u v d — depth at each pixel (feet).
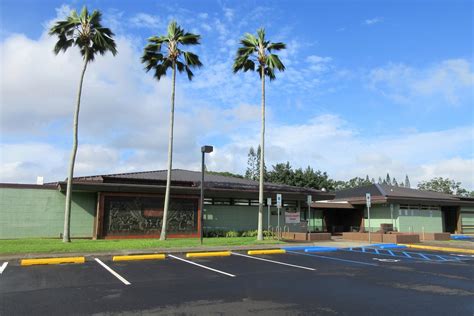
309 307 27.50
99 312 25.59
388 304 28.68
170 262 49.44
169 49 79.25
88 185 80.18
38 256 50.49
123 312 25.66
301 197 104.42
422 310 27.04
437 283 37.42
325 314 25.73
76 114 70.54
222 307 27.17
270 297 30.48
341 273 42.96
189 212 91.35
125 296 30.19
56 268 43.57
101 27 73.31
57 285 34.22
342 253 63.87
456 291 33.63
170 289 32.96
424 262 53.67
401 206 116.37
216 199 97.04
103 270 42.39
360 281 38.11
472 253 68.64
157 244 65.16
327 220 127.24
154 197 87.71
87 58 72.74
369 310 26.89
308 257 57.26
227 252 59.88
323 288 34.35
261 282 36.78
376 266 48.93
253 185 104.37
